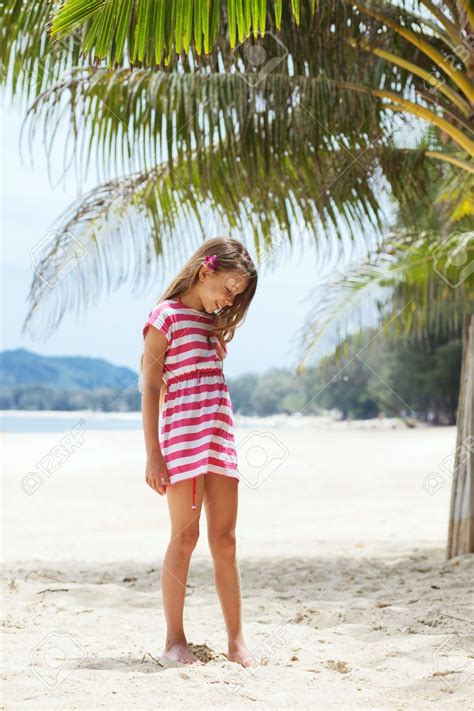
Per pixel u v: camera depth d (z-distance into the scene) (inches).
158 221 250.8
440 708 93.0
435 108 223.1
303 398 3149.6
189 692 97.3
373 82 213.3
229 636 118.3
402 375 2091.5
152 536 348.8
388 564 220.5
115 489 587.5
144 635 133.3
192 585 189.8
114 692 97.2
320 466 749.3
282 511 431.5
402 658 115.6
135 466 808.3
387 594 170.6
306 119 204.8
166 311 121.3
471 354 230.2
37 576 198.1
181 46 130.4
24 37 203.2
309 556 247.4
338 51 208.2
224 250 122.3
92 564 237.3
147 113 209.8
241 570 214.1
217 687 99.3
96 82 209.0
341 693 98.7
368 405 2748.5
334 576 199.5
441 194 260.7
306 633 131.0
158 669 109.7
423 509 429.1
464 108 196.4
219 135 209.5
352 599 164.2
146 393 119.3
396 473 676.7
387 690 100.5
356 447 1104.2
